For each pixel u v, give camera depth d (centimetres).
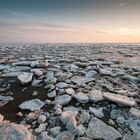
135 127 361
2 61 1036
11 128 319
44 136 322
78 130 339
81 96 495
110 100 468
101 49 2430
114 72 813
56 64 985
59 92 536
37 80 648
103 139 321
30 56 1380
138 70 847
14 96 516
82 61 1138
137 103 473
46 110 435
